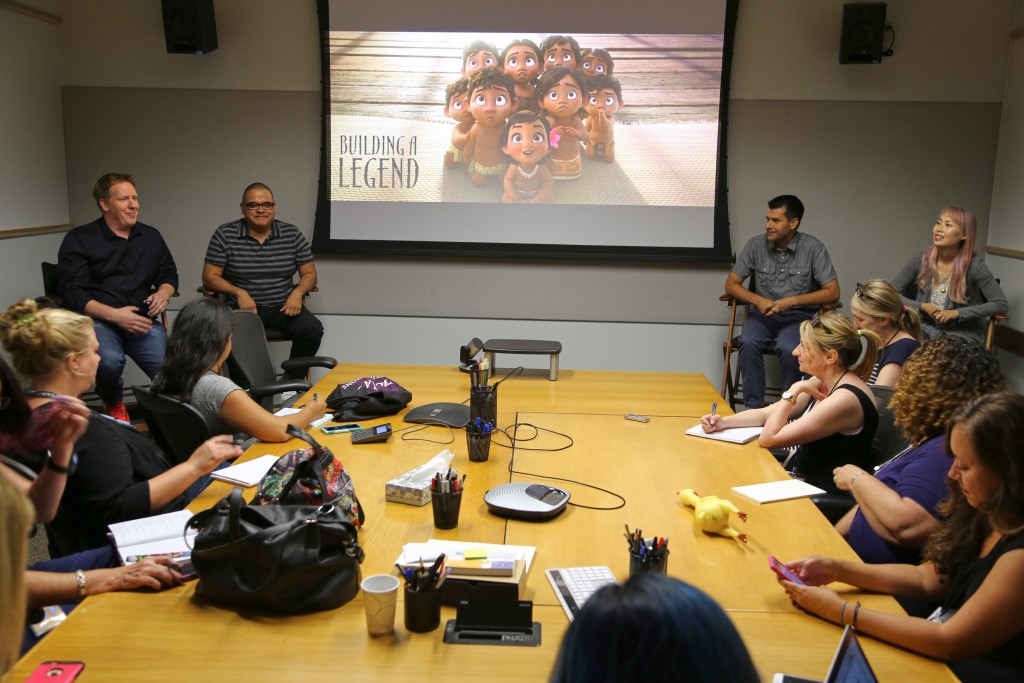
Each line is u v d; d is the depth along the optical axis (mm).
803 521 2217
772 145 5379
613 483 2479
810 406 3072
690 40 5270
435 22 5336
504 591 1718
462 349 3537
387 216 5512
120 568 1821
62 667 1496
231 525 1703
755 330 4945
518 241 5500
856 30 5016
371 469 2564
